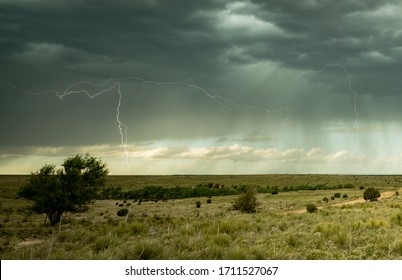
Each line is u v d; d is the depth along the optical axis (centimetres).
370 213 2752
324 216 2748
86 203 4150
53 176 3969
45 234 2622
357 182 19262
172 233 1819
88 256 1264
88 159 4134
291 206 5994
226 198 10075
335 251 1335
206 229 1858
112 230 1994
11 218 4981
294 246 1454
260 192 12062
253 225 2064
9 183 18750
